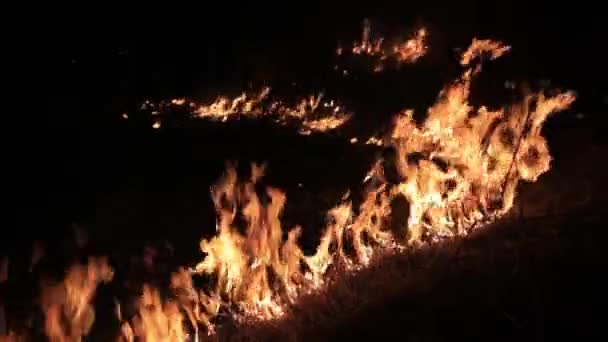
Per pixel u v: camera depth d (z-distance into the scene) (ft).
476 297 13.94
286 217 17.58
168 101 18.10
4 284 14.83
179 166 17.97
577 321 12.85
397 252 16.81
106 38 18.37
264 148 18.85
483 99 22.88
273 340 13.94
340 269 16.44
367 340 13.35
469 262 15.34
